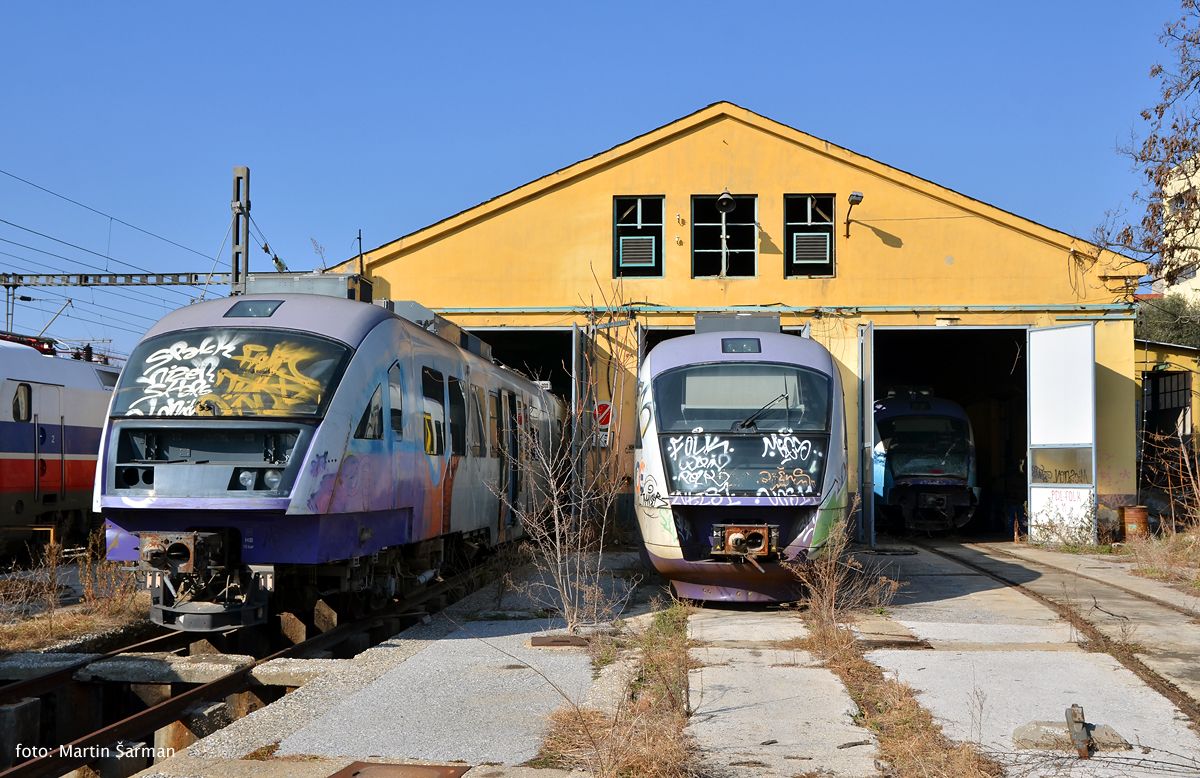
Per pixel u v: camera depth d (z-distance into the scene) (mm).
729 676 7035
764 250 19578
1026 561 15125
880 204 19484
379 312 9828
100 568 10680
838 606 9758
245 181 20703
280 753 5363
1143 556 14398
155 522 8203
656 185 19719
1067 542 17266
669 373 10938
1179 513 18188
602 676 7082
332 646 9266
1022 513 20844
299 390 8398
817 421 10445
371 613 10469
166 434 8242
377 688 6801
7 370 15094
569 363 27344
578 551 10648
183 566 7953
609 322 19438
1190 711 6059
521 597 11195
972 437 22094
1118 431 19031
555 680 7004
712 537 10000
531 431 16734
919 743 5250
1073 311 19125
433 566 11617
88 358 19812
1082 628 8734
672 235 19672
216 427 8148
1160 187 17234
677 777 4887
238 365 8539
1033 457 18438
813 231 19703
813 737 5566
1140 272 19016
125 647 8711
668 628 8812
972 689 6598
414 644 8406
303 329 8945
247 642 9664
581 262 19703
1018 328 19062
